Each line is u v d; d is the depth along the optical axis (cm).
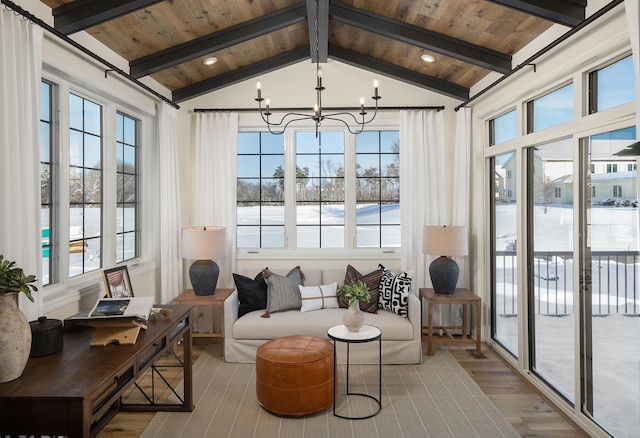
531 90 361
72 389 173
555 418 317
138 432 299
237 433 297
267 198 541
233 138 518
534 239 381
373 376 395
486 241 489
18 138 237
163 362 430
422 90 527
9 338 180
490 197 486
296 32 452
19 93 241
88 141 367
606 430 279
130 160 448
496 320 475
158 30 361
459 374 398
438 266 460
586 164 297
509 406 337
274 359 323
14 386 176
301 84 527
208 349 467
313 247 541
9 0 236
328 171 541
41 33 259
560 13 279
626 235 255
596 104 289
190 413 326
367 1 371
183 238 456
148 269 450
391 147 541
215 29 389
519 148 395
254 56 479
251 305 457
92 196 374
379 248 540
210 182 518
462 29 369
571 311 322
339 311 450
